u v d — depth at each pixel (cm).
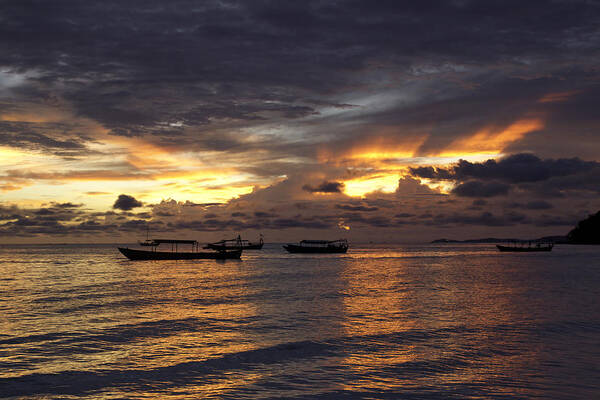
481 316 2748
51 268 8369
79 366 1698
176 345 2027
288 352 1888
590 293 3997
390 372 1602
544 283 5028
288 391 1416
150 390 1437
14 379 1549
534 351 1880
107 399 1366
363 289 4503
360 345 2003
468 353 1852
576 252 17725
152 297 3841
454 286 4759
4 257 14038
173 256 10525
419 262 10656
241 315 2852
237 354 1859
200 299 3706
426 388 1436
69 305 3344
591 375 1553
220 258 10900
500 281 5344
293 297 3831
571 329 2325
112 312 2992
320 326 2461
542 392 1394
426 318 2695
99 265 9388
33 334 2267
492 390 1412
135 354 1870
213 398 1361
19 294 4088
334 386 1460
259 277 6169
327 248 16225
